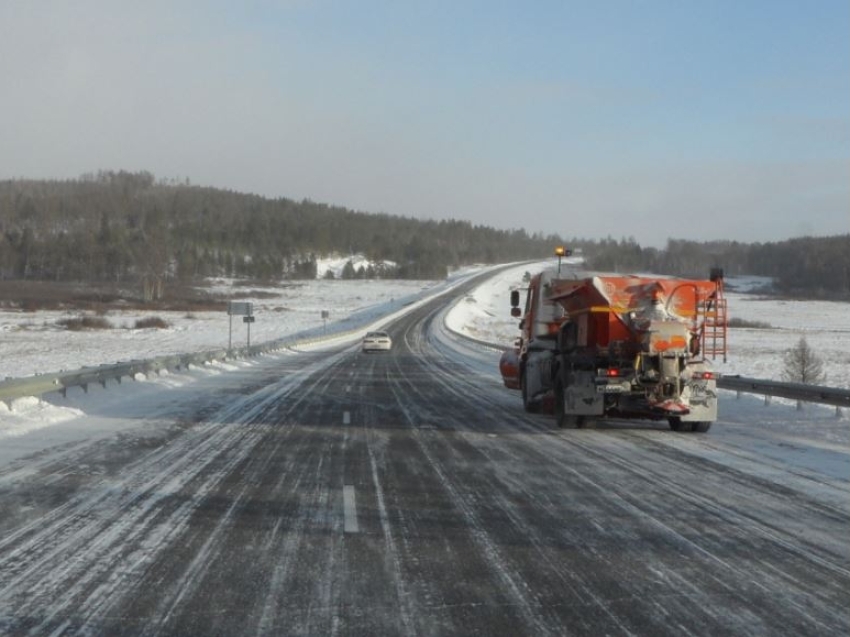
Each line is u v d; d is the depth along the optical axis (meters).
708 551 8.36
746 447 15.67
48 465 12.60
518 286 23.27
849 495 11.14
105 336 71.94
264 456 13.90
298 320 105.62
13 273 164.75
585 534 8.98
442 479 12.09
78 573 7.34
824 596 7.00
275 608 6.55
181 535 8.66
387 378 34.97
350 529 9.06
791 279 158.88
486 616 6.45
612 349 17.45
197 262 193.00
